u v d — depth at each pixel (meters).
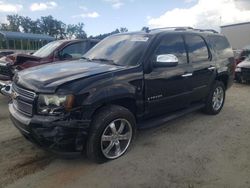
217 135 5.00
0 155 4.05
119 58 4.46
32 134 3.43
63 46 7.50
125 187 3.31
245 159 4.05
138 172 3.64
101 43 5.38
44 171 3.65
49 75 3.75
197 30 5.84
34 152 4.16
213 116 6.16
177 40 4.98
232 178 3.52
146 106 4.34
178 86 4.87
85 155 4.00
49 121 3.30
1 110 6.40
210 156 4.13
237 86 10.76
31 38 29.73
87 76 3.64
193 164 3.87
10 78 6.57
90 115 3.50
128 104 4.15
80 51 7.91
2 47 28.23
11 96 4.22
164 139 4.76
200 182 3.42
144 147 4.41
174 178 3.51
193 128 5.34
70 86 3.41
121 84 3.86
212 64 5.79
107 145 3.86
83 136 3.48
